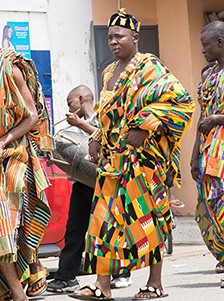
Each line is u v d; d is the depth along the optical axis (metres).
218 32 9.51
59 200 11.38
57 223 11.33
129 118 8.38
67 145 9.66
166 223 8.57
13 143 7.96
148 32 16.78
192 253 13.51
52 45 15.45
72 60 15.68
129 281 10.02
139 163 8.41
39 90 8.36
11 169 7.91
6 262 7.69
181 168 16.62
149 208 8.44
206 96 9.59
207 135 9.48
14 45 15.07
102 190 8.52
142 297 8.66
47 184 8.20
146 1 16.75
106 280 8.47
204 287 9.54
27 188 8.09
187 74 16.56
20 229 8.09
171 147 8.60
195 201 16.39
